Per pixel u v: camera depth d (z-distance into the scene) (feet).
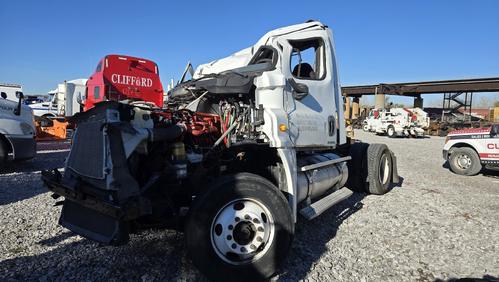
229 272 10.66
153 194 11.49
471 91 139.13
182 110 14.28
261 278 10.96
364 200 22.47
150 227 11.75
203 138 14.08
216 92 14.34
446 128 134.82
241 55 17.99
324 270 12.14
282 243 11.28
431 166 42.63
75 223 11.44
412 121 110.32
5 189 22.56
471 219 18.76
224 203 10.80
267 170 14.10
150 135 11.21
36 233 14.88
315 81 16.71
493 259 13.50
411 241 15.20
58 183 11.64
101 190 10.52
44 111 80.12
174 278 11.21
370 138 105.70
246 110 14.30
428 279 11.76
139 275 11.36
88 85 41.32
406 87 151.43
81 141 11.67
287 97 14.78
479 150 35.60
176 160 11.86
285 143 13.53
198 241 10.50
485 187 29.27
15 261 12.21
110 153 10.53
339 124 19.07
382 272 12.16
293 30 16.25
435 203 22.20
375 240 15.19
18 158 28.25
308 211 14.51
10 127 27.81
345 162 20.88
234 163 14.51
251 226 11.17
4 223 15.97
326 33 17.75
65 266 11.89
